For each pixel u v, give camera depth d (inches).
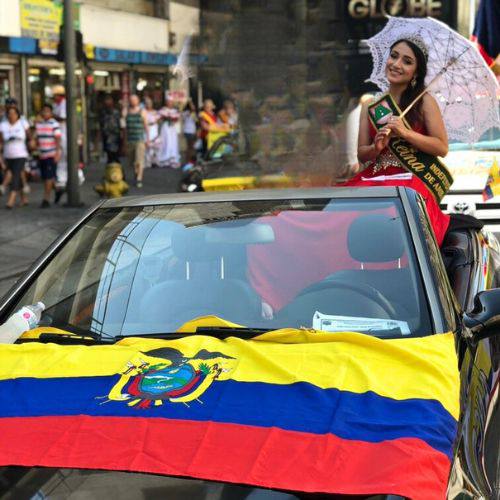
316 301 187.9
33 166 1149.7
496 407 183.8
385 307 182.4
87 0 1364.4
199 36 714.8
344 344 170.4
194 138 1392.7
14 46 1189.7
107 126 1237.1
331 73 646.5
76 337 185.2
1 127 871.1
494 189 536.7
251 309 190.9
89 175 1245.7
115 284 199.9
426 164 322.0
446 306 182.2
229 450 140.2
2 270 578.2
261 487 132.0
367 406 150.4
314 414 148.6
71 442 144.9
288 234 203.9
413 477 132.3
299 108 633.0
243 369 163.6
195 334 182.9
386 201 209.3
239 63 675.4
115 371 166.2
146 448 141.7
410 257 190.7
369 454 138.2
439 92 380.5
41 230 739.4
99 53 1401.3
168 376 162.4
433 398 152.7
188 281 198.5
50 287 200.5
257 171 612.1
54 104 1259.8
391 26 383.2
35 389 161.6
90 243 211.0
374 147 320.5
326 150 578.2
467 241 257.8
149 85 1604.3
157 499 131.3
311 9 662.5
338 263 195.3
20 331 186.5
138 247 207.8
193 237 207.6
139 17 1526.8
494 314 182.4
